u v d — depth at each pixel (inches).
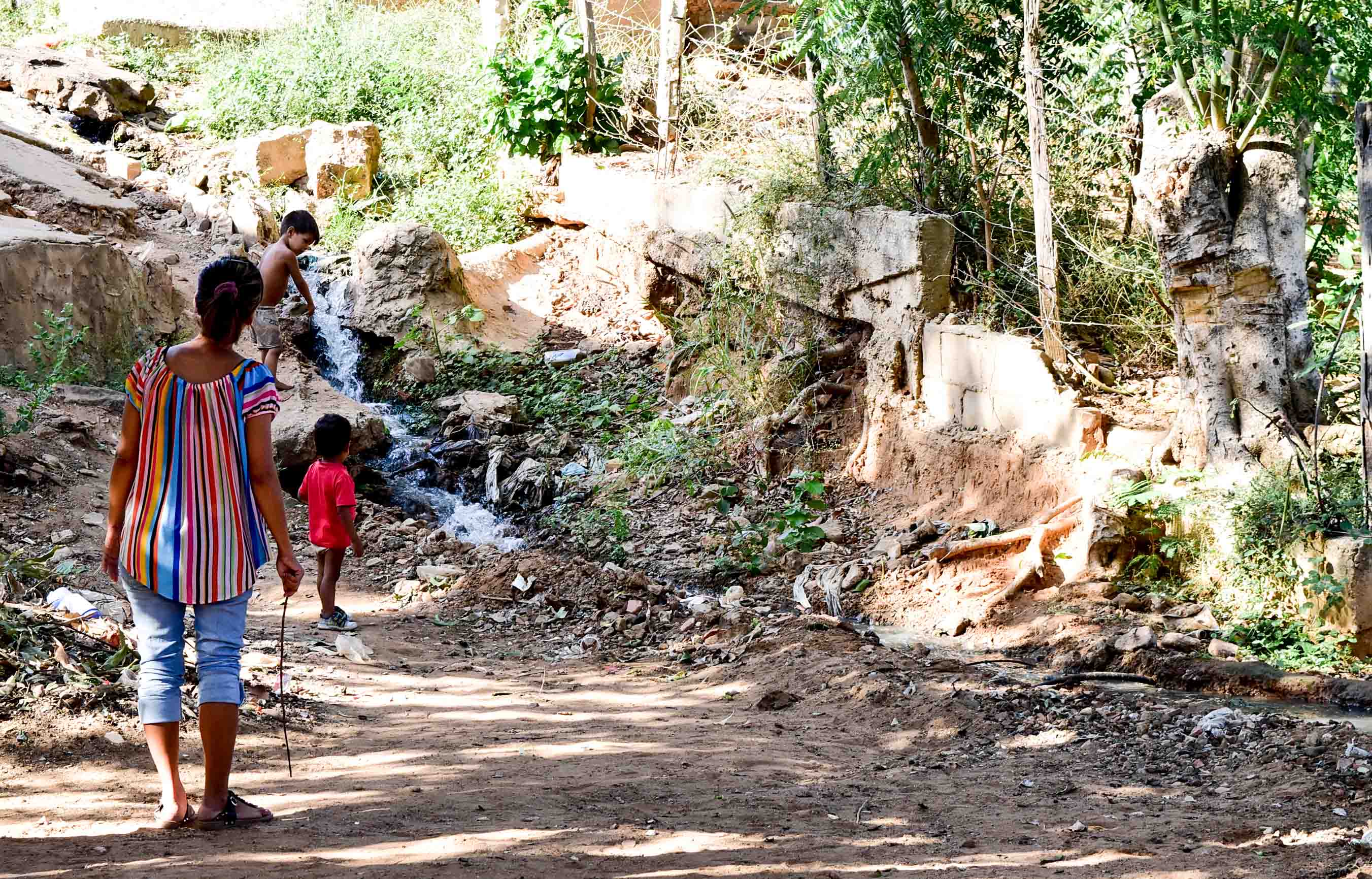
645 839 180.1
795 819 197.5
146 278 515.5
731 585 390.9
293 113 677.3
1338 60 350.6
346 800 196.1
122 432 178.9
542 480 463.5
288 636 323.3
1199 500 343.3
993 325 423.8
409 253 559.5
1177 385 410.0
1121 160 439.2
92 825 173.5
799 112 533.3
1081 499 366.0
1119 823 197.8
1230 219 345.4
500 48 641.0
